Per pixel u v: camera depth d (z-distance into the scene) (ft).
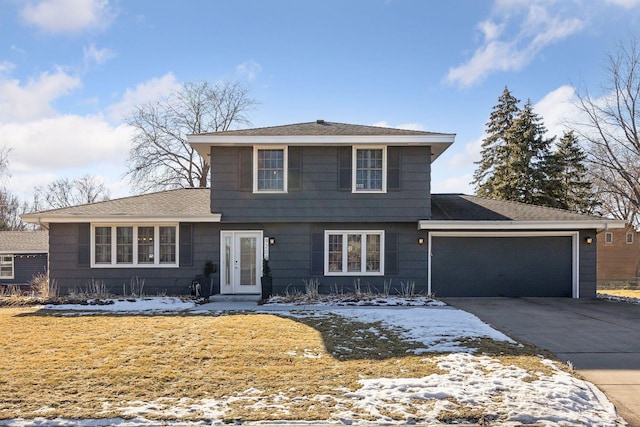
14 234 88.02
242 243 49.75
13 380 19.17
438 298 48.24
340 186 48.67
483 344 25.31
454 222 47.96
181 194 57.98
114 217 47.96
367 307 41.34
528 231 49.57
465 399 16.93
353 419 15.30
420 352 23.80
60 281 49.03
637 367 21.86
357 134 48.01
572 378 19.56
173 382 19.02
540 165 99.40
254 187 48.67
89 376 19.74
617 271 119.44
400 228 49.47
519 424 15.07
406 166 48.85
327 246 49.29
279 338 27.09
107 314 37.50
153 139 106.42
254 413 15.74
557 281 49.62
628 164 92.07
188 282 49.24
